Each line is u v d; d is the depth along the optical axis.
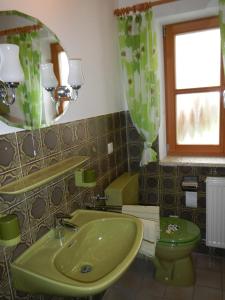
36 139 1.24
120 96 2.32
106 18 2.01
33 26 1.20
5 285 1.08
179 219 2.15
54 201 1.39
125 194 2.02
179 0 2.04
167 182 2.39
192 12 2.05
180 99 2.44
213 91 2.30
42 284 1.00
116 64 2.22
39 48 1.24
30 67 1.18
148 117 2.20
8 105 1.05
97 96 1.88
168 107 2.47
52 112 1.35
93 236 1.42
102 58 1.95
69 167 1.33
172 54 2.36
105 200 1.97
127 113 2.42
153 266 2.25
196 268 2.21
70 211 1.55
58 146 1.41
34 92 1.21
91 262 1.30
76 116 1.60
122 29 2.14
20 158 1.14
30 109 1.19
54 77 1.35
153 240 1.68
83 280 1.16
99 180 1.92
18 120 1.11
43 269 1.05
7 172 1.07
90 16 1.76
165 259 1.97
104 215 1.51
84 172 1.56
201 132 2.44
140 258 2.32
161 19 2.17
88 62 1.74
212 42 2.23
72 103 1.54
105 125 2.01
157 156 2.37
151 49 2.09
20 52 1.12
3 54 0.97
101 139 1.95
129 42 2.15
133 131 2.44
